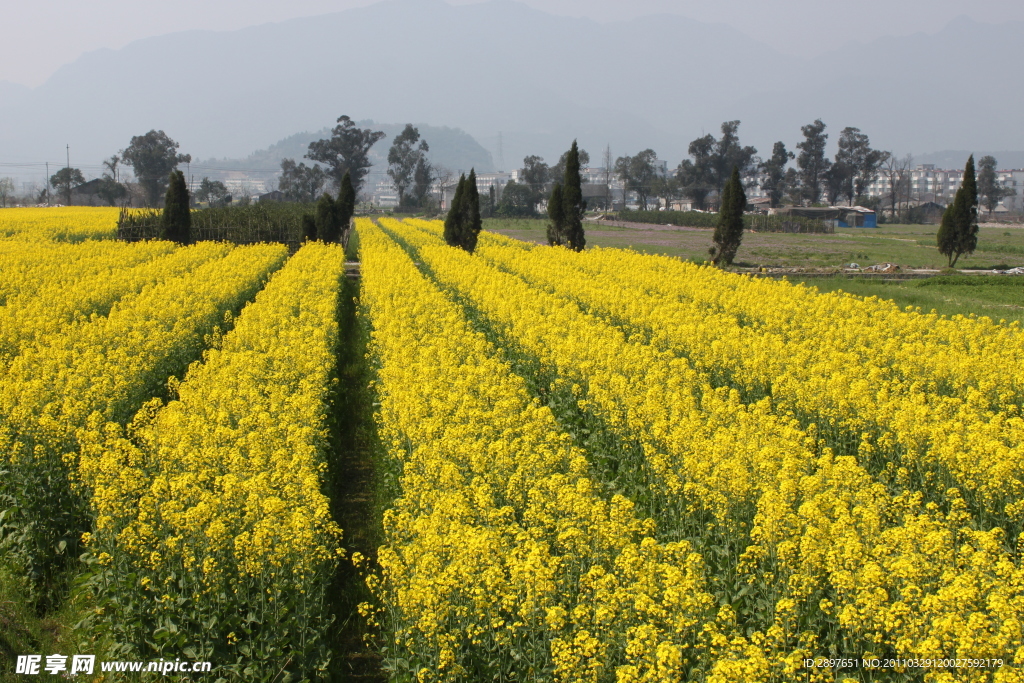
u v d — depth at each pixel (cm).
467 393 1412
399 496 1123
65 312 2133
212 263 3147
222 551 820
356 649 884
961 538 926
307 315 2092
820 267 4684
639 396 1303
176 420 1168
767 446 1051
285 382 1520
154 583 821
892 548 795
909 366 1658
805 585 746
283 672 768
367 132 15125
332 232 4847
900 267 4619
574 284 2800
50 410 1198
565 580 799
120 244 3884
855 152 15238
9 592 947
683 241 7475
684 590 705
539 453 1078
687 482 957
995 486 966
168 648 782
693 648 700
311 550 815
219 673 775
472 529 835
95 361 1512
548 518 907
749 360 1634
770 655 693
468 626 735
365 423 1591
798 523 816
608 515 898
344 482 1324
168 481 961
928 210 14238
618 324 2300
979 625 639
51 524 1002
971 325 2125
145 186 14050
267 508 835
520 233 8356
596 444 1268
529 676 720
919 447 1132
